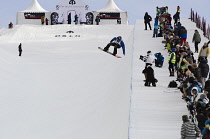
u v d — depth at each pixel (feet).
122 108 202.08
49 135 208.33
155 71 253.44
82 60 406.62
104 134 189.57
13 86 303.07
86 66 370.12
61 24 644.69
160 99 191.52
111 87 277.44
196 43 297.94
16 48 502.38
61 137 202.90
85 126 211.20
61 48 494.59
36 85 308.81
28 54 455.22
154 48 321.73
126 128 164.14
